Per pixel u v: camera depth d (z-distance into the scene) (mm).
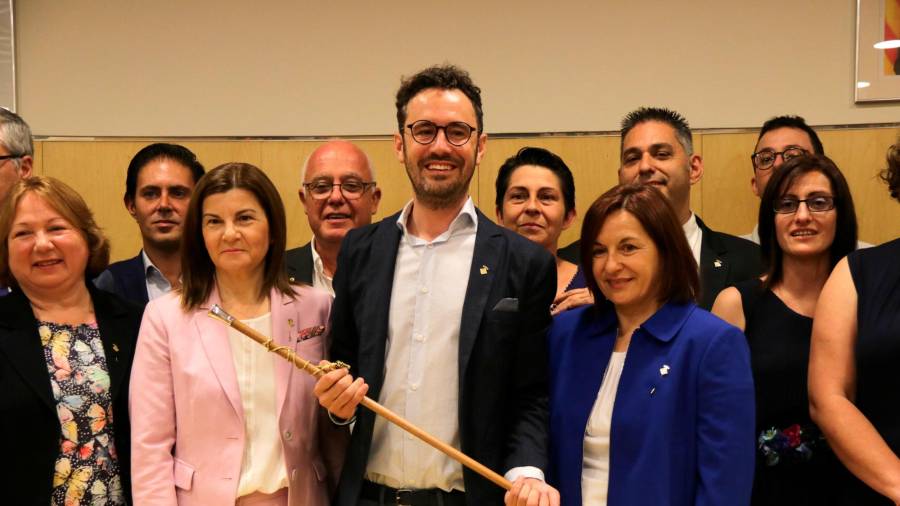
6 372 1958
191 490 1925
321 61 3768
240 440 1949
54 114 3738
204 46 3766
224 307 2055
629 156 2826
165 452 1951
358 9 3754
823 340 2004
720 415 1779
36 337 2008
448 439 1975
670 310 1897
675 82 3697
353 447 1994
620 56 3721
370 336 2000
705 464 1775
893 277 1939
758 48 3664
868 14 3566
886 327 1900
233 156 3652
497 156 3623
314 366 1888
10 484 1925
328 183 2854
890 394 1892
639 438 1817
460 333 1971
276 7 3756
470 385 1957
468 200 2096
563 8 3734
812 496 2115
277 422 1995
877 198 3455
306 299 2121
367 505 1995
